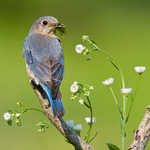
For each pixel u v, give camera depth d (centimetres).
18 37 2533
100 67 2086
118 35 2564
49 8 2817
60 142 1248
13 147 1245
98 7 2844
